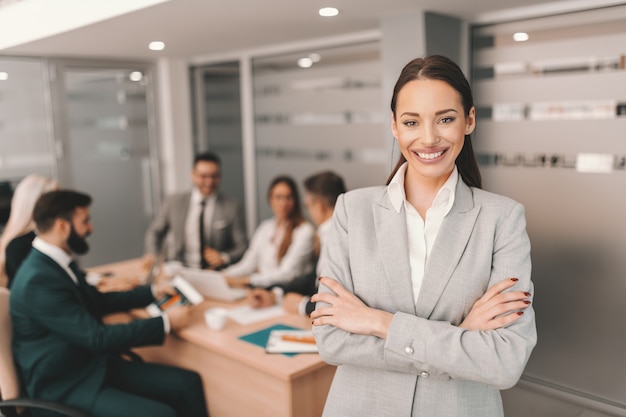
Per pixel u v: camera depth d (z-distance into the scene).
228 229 4.34
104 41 3.80
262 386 2.47
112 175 5.06
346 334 1.37
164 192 5.40
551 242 2.92
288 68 4.37
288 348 2.48
